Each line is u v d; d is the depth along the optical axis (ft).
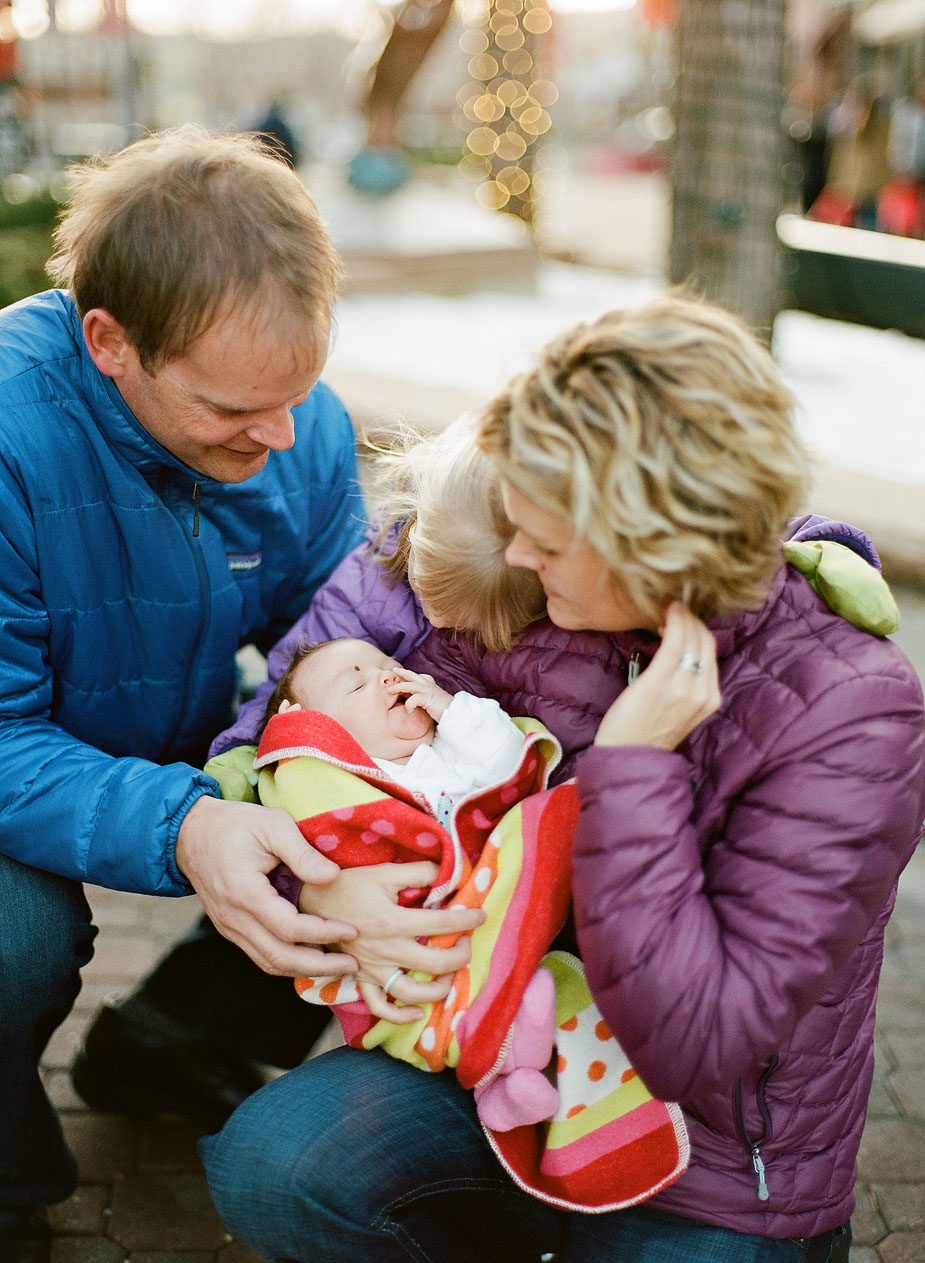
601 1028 4.50
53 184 25.04
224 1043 6.43
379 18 34.01
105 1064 6.53
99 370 5.03
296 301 4.55
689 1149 4.27
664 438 3.53
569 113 117.50
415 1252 4.61
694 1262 4.31
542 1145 4.61
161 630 5.77
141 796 4.92
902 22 45.88
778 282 18.60
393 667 5.18
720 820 4.17
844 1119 4.43
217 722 6.34
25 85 33.78
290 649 5.76
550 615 4.21
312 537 6.48
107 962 8.20
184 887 4.99
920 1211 6.51
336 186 34.24
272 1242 4.51
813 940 3.84
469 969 4.42
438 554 4.59
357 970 4.54
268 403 4.77
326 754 4.73
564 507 3.65
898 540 14.06
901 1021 7.91
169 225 4.43
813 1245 4.46
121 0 34.94
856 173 36.55
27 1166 5.62
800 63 53.16
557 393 3.63
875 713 3.98
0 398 5.05
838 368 23.45
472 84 41.24
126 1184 6.48
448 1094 4.63
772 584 4.09
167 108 88.84
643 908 3.87
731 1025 3.84
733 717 4.17
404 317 27.17
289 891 4.79
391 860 4.69
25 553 5.21
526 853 4.44
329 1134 4.40
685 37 17.61
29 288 20.03
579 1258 4.58
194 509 5.57
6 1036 5.25
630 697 3.95
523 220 40.68
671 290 4.11
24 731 5.26
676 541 3.60
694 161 17.92
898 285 24.88
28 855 5.12
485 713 4.81
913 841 4.09
